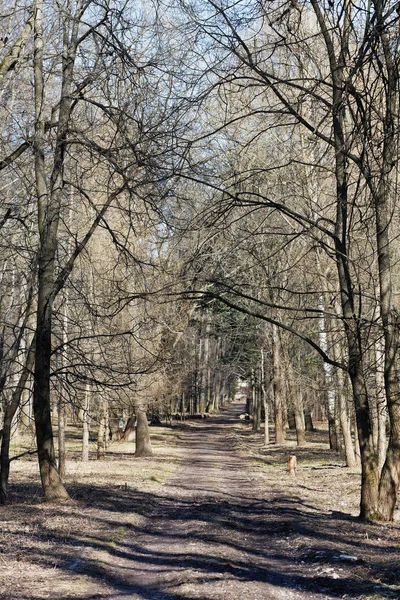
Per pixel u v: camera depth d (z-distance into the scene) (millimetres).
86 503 15391
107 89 14859
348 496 18141
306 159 21906
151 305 20734
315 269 24594
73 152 16484
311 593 8320
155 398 31281
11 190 19688
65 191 18297
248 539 12141
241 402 155375
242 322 41312
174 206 15430
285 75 18281
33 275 16312
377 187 13047
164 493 18938
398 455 13562
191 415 81750
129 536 12109
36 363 15586
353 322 13648
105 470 25500
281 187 22172
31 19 16062
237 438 51125
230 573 9219
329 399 35219
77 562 9625
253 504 17078
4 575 8656
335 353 24547
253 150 21453
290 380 34188
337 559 9875
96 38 15727
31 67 17469
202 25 12812
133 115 13797
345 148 12555
